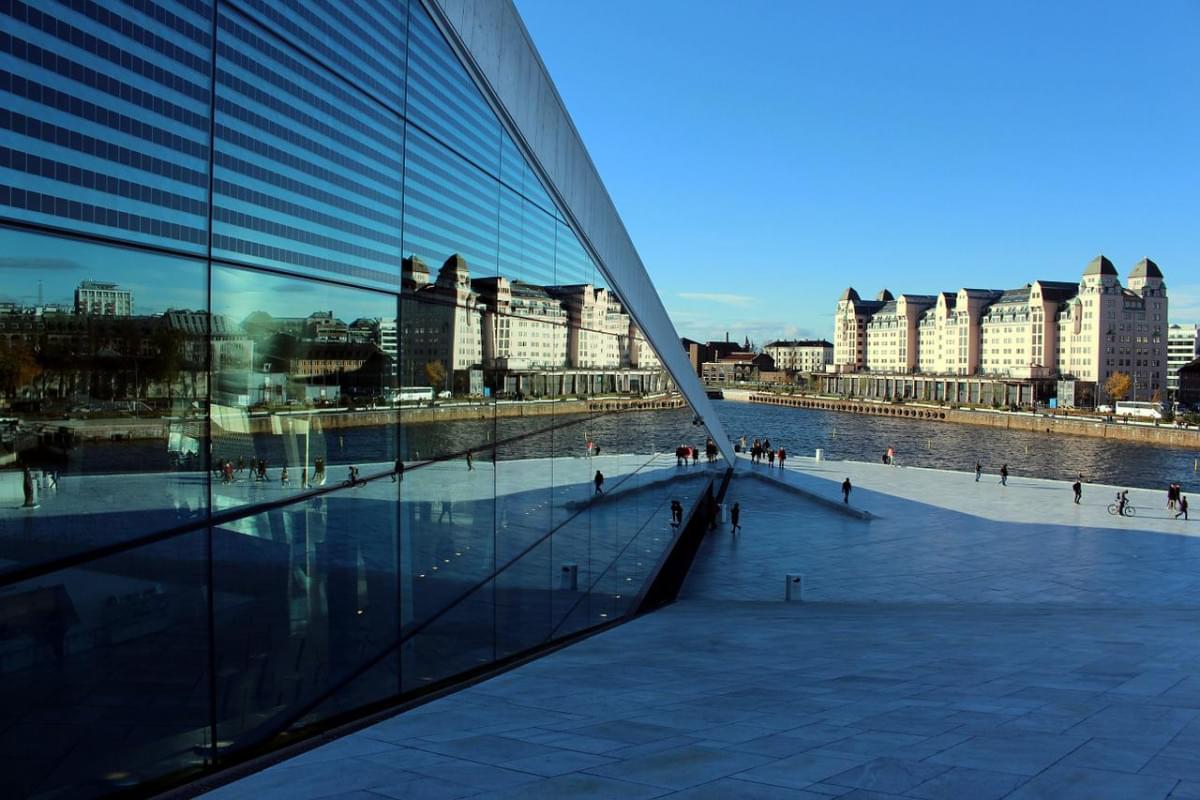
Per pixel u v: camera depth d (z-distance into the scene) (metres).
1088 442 99.06
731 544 27.97
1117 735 5.66
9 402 3.85
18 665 3.86
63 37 4.09
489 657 9.12
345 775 4.78
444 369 8.22
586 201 13.93
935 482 44.94
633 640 11.87
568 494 12.32
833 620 14.74
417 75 7.64
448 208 8.32
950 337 168.50
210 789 4.64
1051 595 20.69
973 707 6.77
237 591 5.25
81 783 4.15
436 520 7.98
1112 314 136.88
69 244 4.15
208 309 5.07
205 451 5.03
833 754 5.18
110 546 4.36
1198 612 16.12
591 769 4.86
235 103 5.29
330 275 6.29
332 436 6.30
